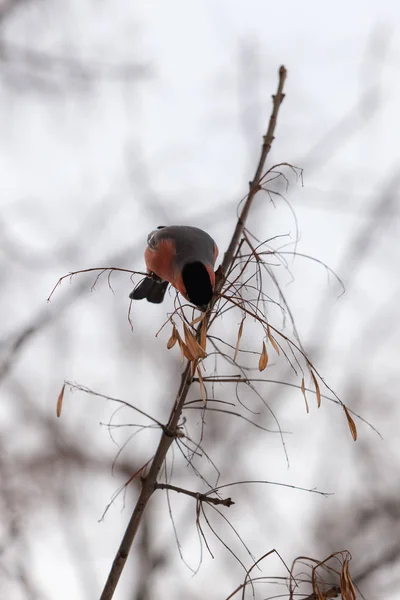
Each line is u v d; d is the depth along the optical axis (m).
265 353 8.35
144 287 9.13
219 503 8.38
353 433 8.33
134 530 8.38
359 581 11.55
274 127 8.65
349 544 11.88
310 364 8.33
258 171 8.62
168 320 8.36
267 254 8.47
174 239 8.96
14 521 10.59
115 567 8.38
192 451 8.40
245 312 8.37
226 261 8.59
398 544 11.73
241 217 8.60
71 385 8.43
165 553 11.08
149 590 10.81
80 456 11.50
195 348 8.34
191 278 8.86
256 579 8.36
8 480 11.16
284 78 8.67
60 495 11.23
